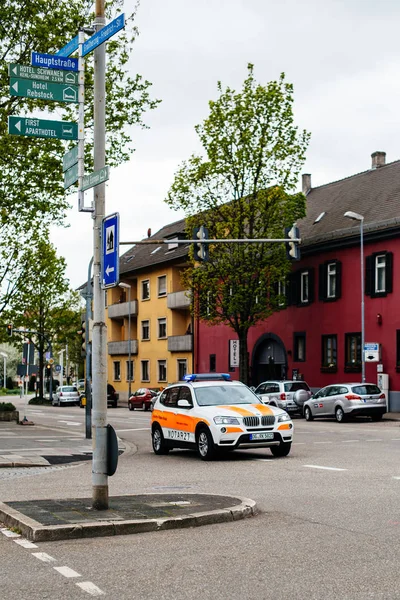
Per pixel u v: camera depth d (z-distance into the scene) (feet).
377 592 19.07
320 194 165.58
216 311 142.10
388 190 139.95
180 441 59.72
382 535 26.37
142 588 19.71
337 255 139.13
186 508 30.14
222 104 137.18
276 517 30.22
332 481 41.78
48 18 88.94
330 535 26.45
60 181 87.40
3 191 88.02
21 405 211.82
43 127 32.86
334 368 137.80
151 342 205.26
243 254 135.85
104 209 31.17
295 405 124.16
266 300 139.54
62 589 19.70
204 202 138.41
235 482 42.57
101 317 30.32
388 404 123.75
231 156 136.77
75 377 322.14
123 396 221.66
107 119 91.25
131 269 212.23
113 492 38.81
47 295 204.23
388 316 125.90
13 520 28.17
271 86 135.85
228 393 60.13
